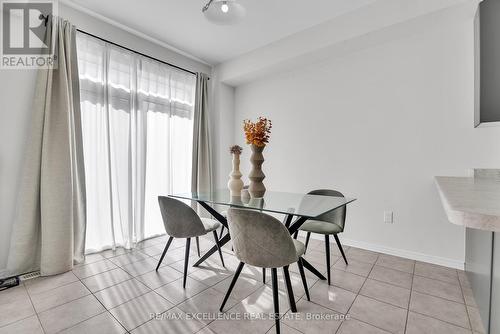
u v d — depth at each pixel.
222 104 3.97
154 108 3.17
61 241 2.19
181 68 3.49
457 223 0.67
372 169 2.74
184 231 2.02
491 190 1.12
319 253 2.69
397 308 1.67
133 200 2.96
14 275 2.05
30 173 2.12
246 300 1.78
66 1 2.37
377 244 2.71
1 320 1.55
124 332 1.45
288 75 3.45
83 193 2.46
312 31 2.84
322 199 2.14
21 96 2.18
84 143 2.57
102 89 2.67
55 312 1.64
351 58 2.88
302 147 3.32
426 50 2.40
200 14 2.61
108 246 2.77
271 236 1.43
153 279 2.09
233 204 1.94
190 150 3.68
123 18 2.68
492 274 1.27
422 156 2.43
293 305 1.62
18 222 2.08
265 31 2.95
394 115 2.59
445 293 1.84
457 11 2.09
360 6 2.47
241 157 4.07
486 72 1.78
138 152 2.99
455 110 2.26
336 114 3.01
